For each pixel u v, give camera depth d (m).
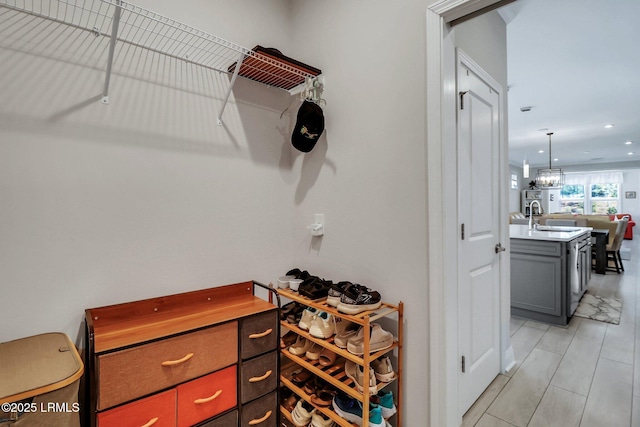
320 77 1.83
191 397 1.16
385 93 1.51
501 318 2.11
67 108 1.23
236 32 1.75
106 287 1.32
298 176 2.01
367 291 1.37
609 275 5.13
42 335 1.13
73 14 1.24
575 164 11.36
